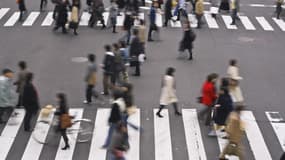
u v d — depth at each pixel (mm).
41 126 28672
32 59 40031
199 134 28891
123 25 46688
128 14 43406
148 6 57812
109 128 26906
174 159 26312
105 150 26953
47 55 41062
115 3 50312
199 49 43594
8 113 30719
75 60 40000
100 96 33344
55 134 28156
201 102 29641
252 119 30984
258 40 47281
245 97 34031
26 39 45250
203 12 54625
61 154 26641
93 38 45688
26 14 53656
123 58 35531
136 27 40062
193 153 26922
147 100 32969
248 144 28125
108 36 46438
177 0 52969
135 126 27562
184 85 35438
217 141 28109
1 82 29234
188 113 31328
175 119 30578
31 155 26594
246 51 43844
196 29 49938
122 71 33625
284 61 41688
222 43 45781
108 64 32875
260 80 37188
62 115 26391
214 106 28859
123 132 23016
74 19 46281
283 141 28578
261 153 27266
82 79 36312
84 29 48625
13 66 38469
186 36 40094
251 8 60438
